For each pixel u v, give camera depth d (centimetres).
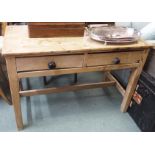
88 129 152
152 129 138
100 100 187
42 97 185
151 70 144
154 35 153
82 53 115
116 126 157
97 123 158
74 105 177
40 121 156
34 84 205
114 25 164
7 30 134
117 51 122
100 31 138
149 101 139
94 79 222
